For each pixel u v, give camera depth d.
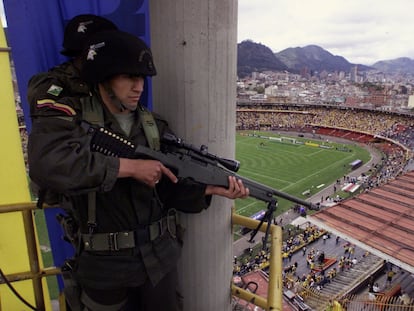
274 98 137.12
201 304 3.16
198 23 2.46
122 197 2.04
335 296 19.64
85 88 1.99
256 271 16.09
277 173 50.69
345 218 20.53
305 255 27.47
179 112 2.69
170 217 2.36
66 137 1.78
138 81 1.96
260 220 2.84
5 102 3.57
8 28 3.23
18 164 3.79
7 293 4.01
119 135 2.01
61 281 3.77
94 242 2.07
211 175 2.36
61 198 2.13
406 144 69.81
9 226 3.93
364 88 195.12
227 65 2.68
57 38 3.36
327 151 65.62
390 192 23.73
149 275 2.16
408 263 16.14
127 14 3.44
